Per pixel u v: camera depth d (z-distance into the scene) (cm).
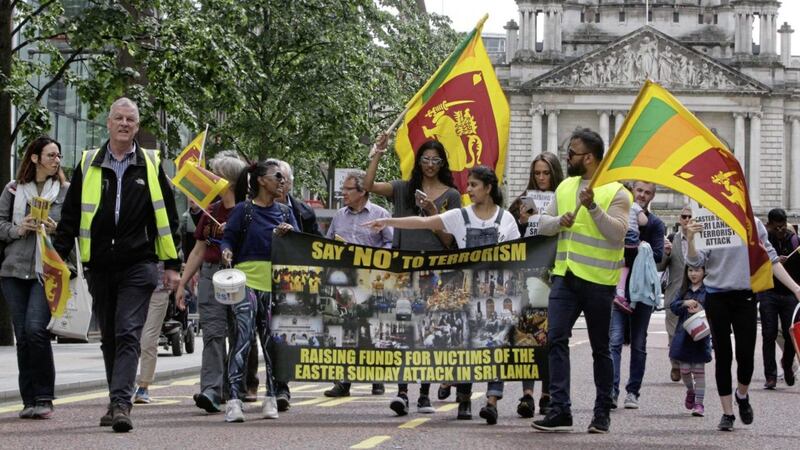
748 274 1360
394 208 1470
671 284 1986
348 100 4181
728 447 1191
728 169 1257
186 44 2933
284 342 1362
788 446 1211
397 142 1662
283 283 1359
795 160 10738
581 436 1244
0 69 2773
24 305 1368
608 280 1270
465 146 1661
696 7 11131
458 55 1648
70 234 1301
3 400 1555
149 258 1286
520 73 10694
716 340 1372
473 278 1353
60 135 3881
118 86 2845
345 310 1359
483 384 1908
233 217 1375
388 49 4828
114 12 2825
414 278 1359
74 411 1434
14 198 1391
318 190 5488
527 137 10562
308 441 1149
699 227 1389
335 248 1359
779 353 2870
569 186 1305
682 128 1252
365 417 1391
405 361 1356
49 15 2975
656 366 2480
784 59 11412
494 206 1387
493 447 1124
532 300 1348
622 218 1270
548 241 1345
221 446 1109
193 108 4022
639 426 1379
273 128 4125
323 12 4175
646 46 10381
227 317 1496
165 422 1319
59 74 2842
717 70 10438
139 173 1294
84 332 1320
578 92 10419
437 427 1288
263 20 4134
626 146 1250
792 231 2089
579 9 11144
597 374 1281
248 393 1609
